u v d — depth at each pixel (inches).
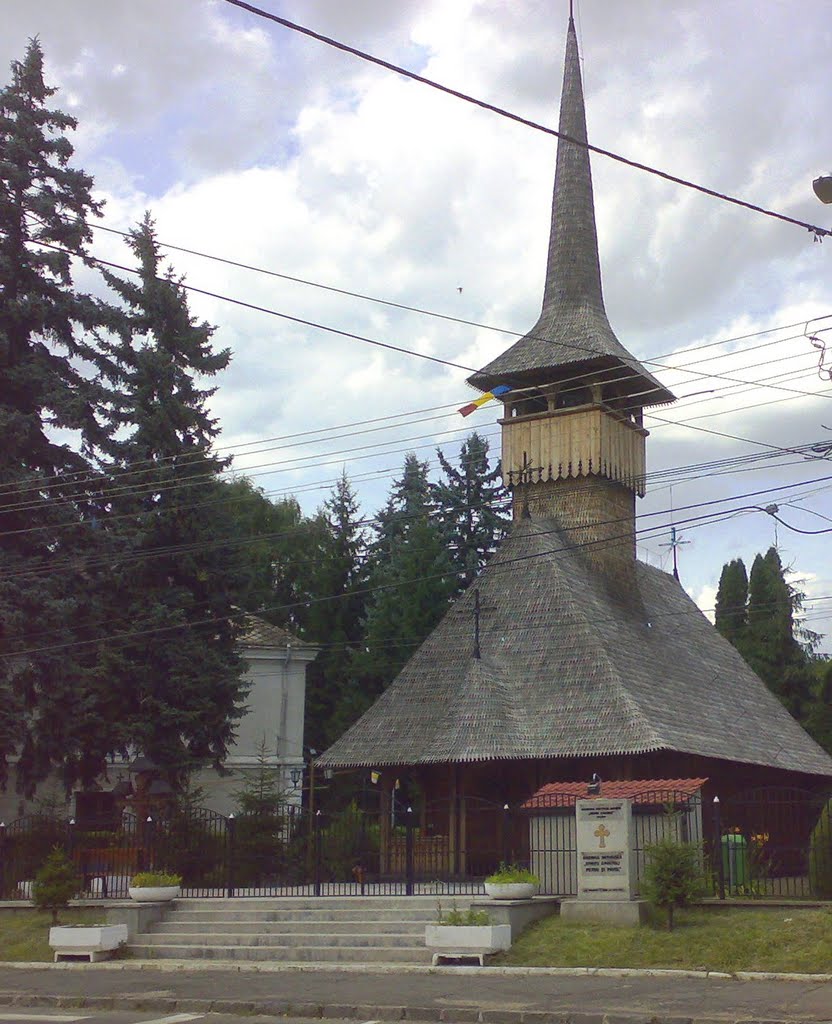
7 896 1172.5
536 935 903.7
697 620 1870.1
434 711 1406.3
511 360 1669.5
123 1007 765.9
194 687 1439.5
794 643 2480.3
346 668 2378.2
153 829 1197.7
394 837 1357.0
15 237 1396.4
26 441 1378.0
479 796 1341.0
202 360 1544.0
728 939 837.8
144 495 1467.8
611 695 1333.7
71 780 1440.7
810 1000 670.5
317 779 2039.9
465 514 2439.7
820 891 957.2
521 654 1433.3
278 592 2672.2
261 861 1251.2
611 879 927.7
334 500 2726.4
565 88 1839.3
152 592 1450.5
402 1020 689.0
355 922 979.9
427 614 2330.2
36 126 1416.1
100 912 1049.5
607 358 1593.3
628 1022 634.2
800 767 1647.4
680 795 1010.1
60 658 1350.9
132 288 1526.8
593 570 1596.9
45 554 1387.8
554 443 1627.7
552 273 1749.5
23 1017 713.6
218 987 810.2
